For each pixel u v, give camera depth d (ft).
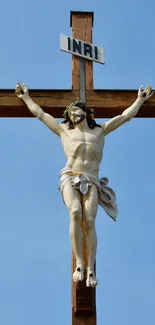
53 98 42.22
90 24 44.04
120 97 42.42
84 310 37.14
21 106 41.88
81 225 37.68
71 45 43.11
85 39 43.57
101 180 39.40
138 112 42.45
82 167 38.88
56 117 42.57
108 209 39.04
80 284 37.17
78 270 36.73
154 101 42.09
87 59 43.14
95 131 40.11
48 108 42.09
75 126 40.16
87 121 40.37
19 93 41.86
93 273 36.76
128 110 41.19
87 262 37.11
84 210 37.78
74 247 37.14
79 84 42.50
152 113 42.60
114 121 40.55
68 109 40.29
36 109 40.91
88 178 38.40
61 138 40.11
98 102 42.24
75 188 38.17
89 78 42.68
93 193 38.14
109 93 42.45
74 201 37.78
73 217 37.40
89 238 37.35
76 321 37.24
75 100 42.22
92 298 37.17
